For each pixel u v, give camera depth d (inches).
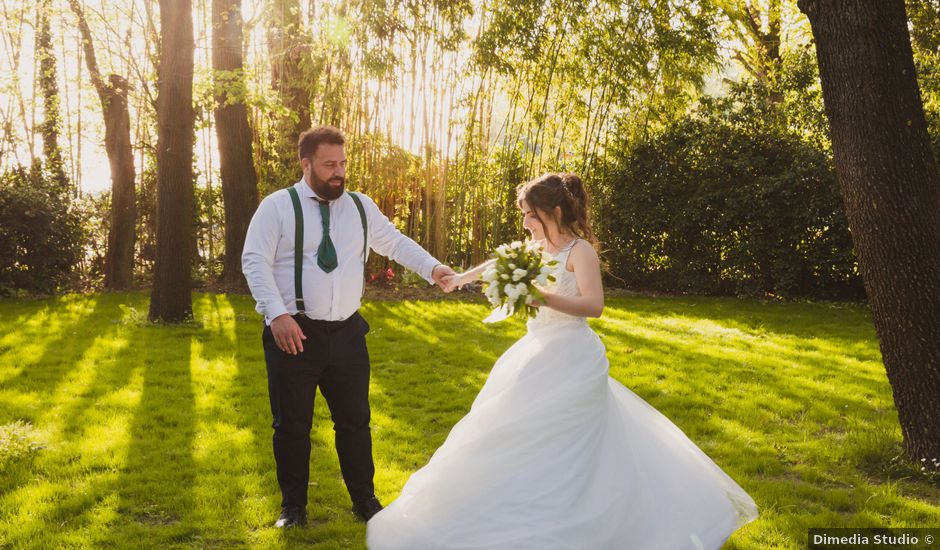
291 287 134.6
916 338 166.4
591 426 118.9
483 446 118.0
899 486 160.7
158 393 227.1
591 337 128.1
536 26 483.8
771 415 215.5
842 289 490.0
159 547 128.8
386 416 207.3
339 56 478.3
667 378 255.4
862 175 166.9
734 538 134.2
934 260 165.2
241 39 447.5
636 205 508.4
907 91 163.5
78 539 129.3
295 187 137.3
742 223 492.7
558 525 111.0
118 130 472.1
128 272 482.0
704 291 510.0
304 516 139.5
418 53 481.7
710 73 525.7
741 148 497.0
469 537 111.6
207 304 400.8
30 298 433.4
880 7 161.2
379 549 115.7
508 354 131.6
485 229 510.9
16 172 514.6
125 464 167.0
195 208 526.6
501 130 518.9
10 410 206.2
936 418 166.6
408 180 498.9
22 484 154.9
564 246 129.7
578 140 538.9
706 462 130.3
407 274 483.2
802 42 635.5
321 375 139.6
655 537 116.0
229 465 167.2
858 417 211.8
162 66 332.2
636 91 526.6
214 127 518.0
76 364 262.5
